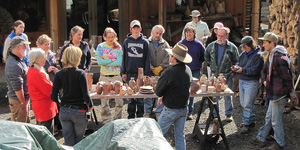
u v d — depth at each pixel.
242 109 6.75
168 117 4.19
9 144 1.88
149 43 5.79
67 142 4.04
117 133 2.29
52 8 8.88
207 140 5.10
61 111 3.98
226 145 4.84
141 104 5.72
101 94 4.93
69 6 11.01
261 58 5.31
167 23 11.28
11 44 4.61
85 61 5.59
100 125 5.81
